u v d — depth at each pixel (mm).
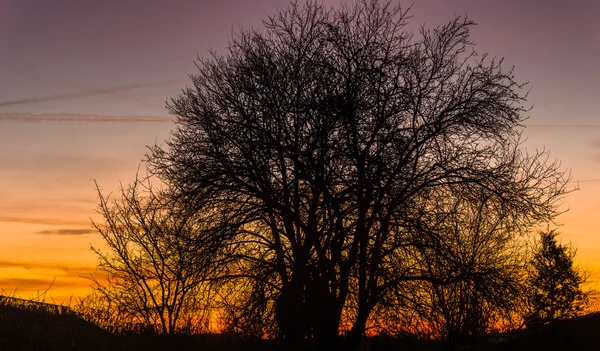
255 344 20594
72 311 19297
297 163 20375
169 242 22969
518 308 22047
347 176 20625
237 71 22031
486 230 24312
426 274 20562
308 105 20641
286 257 21094
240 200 21391
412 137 20875
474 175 20719
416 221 19750
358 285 21219
